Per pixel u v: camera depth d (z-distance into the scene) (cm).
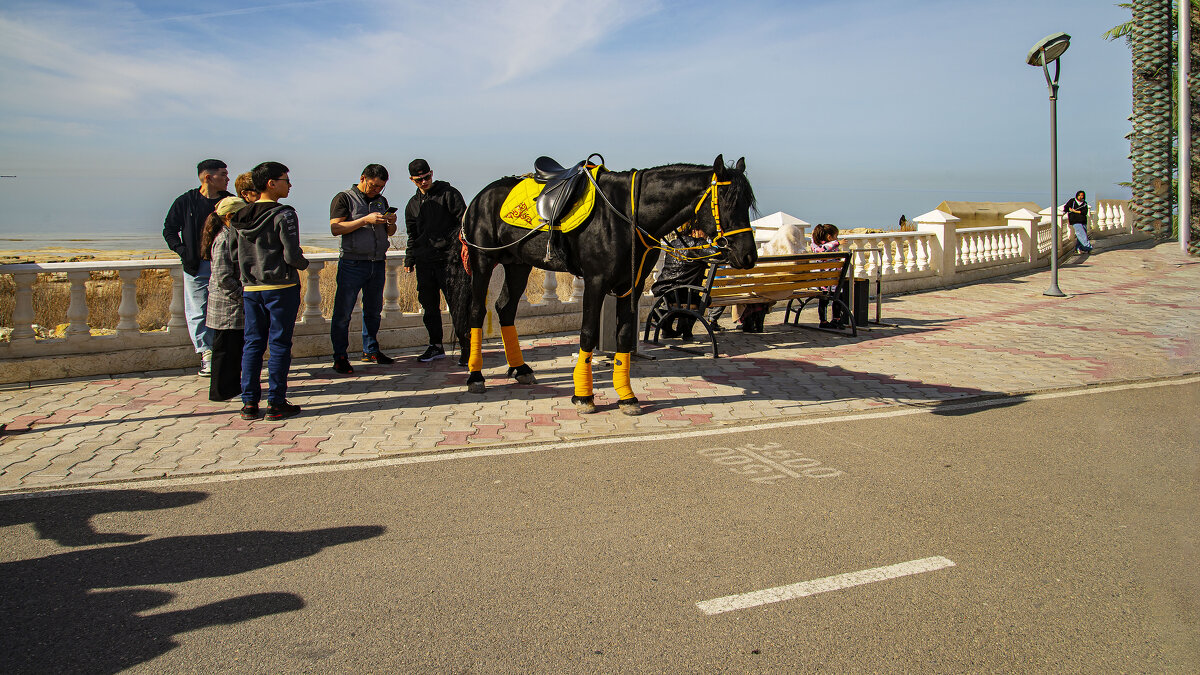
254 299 620
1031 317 1212
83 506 455
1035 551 397
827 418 656
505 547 403
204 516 443
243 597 352
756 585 363
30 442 573
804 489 488
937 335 1062
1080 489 485
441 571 377
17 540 410
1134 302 1263
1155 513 443
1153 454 552
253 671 296
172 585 363
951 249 1594
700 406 693
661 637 319
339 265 802
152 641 316
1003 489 487
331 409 675
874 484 497
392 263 951
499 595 354
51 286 1148
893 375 818
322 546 404
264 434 598
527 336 1038
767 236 1245
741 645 313
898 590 358
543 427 625
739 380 796
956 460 545
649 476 511
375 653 308
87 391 723
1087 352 936
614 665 299
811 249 1149
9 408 662
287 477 506
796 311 1220
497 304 771
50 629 324
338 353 811
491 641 316
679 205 616
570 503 463
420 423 632
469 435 600
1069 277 1684
